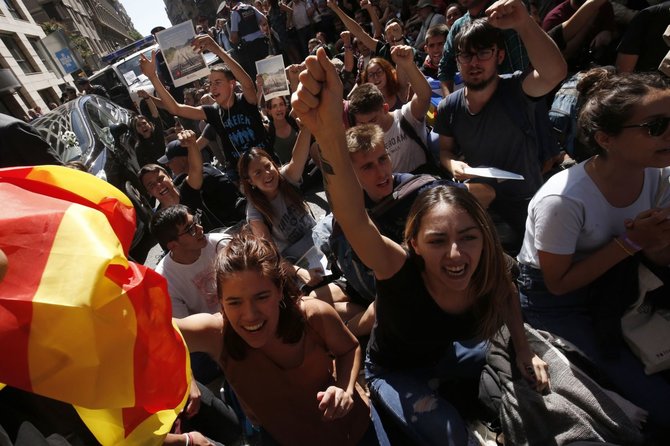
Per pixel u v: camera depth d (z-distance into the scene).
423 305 1.56
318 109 1.05
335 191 1.22
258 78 4.27
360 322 2.26
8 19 19.06
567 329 1.71
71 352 0.72
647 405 1.51
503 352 1.76
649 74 1.43
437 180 2.17
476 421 1.87
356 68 6.48
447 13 5.39
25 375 0.70
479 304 1.58
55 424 0.93
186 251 2.37
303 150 2.94
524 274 1.85
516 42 3.38
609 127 1.42
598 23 3.77
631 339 1.54
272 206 2.82
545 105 2.86
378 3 9.32
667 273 1.47
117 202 0.93
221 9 10.55
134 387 0.79
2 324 0.67
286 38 9.06
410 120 2.96
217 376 2.45
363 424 1.69
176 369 0.90
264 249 1.46
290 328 1.50
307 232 2.93
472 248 1.40
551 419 1.48
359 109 2.86
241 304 1.40
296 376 1.58
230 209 3.63
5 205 0.74
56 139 4.66
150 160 6.21
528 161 2.47
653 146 1.38
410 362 1.80
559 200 1.58
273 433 1.62
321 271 2.74
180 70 4.05
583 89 2.75
